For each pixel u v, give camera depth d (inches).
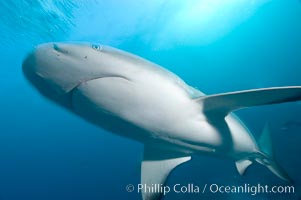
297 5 747.4
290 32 843.4
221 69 1003.3
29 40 621.9
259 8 767.1
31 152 1561.3
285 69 905.5
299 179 536.1
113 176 1167.0
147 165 135.0
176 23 799.1
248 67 956.0
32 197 1560.0
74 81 80.4
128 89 88.4
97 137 1355.8
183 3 716.7
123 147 1240.2
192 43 904.3
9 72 881.5
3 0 470.6
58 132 1443.2
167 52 956.0
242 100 104.6
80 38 682.2
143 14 711.1
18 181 1616.6
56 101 89.6
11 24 550.3
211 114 114.8
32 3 483.8
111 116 93.8
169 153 136.6
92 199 1216.8
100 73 82.2
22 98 1170.0
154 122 102.3
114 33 754.8
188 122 111.5
